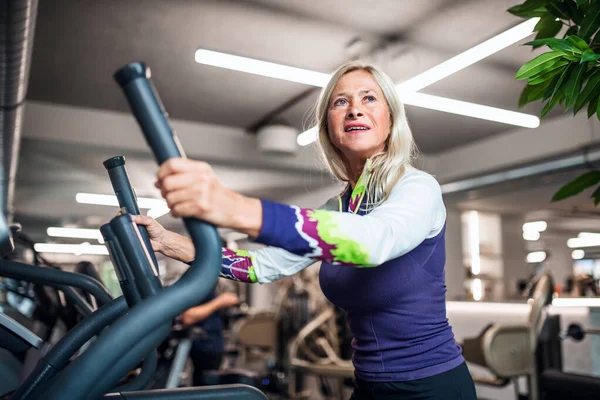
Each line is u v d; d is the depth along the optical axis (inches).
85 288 38.6
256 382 103.7
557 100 45.8
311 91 202.8
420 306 41.6
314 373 154.6
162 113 21.9
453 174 283.7
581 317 172.9
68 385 20.8
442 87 193.8
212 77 190.4
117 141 227.8
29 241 70.5
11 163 198.7
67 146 223.5
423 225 31.7
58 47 165.5
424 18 147.4
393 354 42.2
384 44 163.0
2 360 47.6
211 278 22.9
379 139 43.9
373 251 26.6
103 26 152.1
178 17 147.2
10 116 145.2
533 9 47.9
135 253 24.6
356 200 44.8
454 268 341.4
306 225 25.0
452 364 42.6
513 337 119.6
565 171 215.6
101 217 450.9
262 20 148.9
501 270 420.2
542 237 534.6
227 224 23.0
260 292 430.3
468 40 159.9
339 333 162.4
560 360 128.9
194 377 118.6
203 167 22.1
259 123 244.4
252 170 288.5
